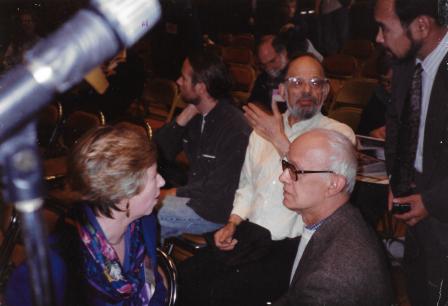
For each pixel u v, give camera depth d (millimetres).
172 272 1719
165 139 2854
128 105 5070
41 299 409
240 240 2227
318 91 2207
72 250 1388
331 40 6918
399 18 1682
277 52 3525
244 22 8555
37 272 402
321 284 1290
